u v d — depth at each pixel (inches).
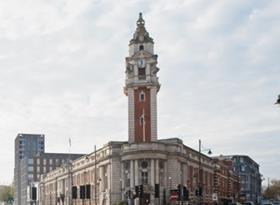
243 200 7263.8
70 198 6210.6
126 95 4913.9
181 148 4658.0
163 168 4490.7
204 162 5684.1
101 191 4906.5
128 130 4741.6
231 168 7691.9
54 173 7372.1
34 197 6446.9
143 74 4763.8
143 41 4820.4
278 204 5064.0
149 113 4699.8
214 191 5546.3
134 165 4392.2
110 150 4670.3
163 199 4318.4
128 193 4195.4
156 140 4662.9
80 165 5905.5
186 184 4827.8
